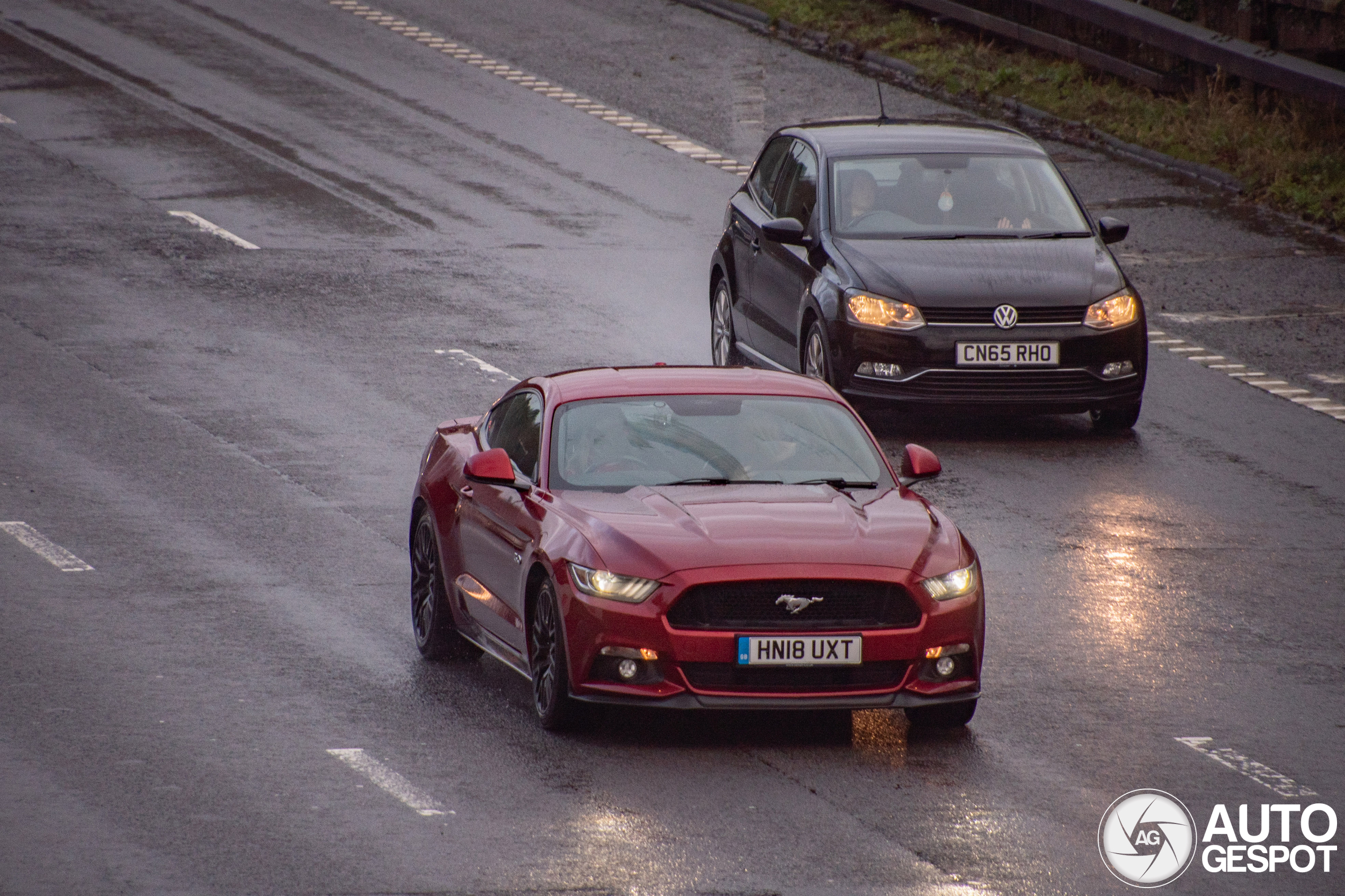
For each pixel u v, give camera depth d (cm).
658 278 7781
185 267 7725
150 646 3859
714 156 9962
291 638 3947
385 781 3108
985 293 5631
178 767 3159
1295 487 5350
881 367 5634
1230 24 10438
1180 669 3838
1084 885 2711
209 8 13350
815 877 2712
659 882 2684
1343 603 4338
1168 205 9050
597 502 3475
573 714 3338
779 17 12888
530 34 12781
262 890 2645
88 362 6388
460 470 3884
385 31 12825
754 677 3241
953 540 3428
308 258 7925
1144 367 5744
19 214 8444
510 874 2712
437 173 9500
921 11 12731
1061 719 3509
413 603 4016
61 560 4453
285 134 10162
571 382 3862
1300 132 9700
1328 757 3328
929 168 6128
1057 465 5519
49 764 3164
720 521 3353
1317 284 7781
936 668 3303
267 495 5062
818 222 5981
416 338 6812
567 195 9150
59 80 11144
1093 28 11400
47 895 2617
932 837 2888
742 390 3838
